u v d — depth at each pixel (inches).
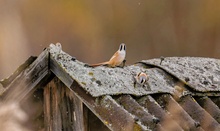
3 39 1251.8
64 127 384.2
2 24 1272.1
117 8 1353.3
